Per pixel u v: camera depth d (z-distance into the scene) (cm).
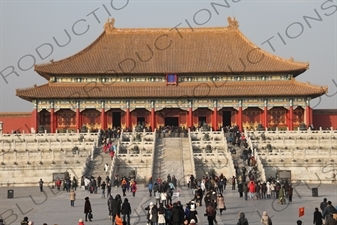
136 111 15988
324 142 12231
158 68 16225
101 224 6619
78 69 16062
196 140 12625
